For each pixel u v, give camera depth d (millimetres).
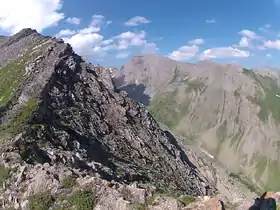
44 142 64750
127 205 41562
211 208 38875
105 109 100375
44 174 47844
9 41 152125
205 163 157000
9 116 74375
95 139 83875
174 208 40156
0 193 48375
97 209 42188
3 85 98812
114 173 68688
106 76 113625
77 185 45875
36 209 44125
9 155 54281
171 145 113125
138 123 107312
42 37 139875
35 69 96062
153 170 87750
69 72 100375
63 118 82188
